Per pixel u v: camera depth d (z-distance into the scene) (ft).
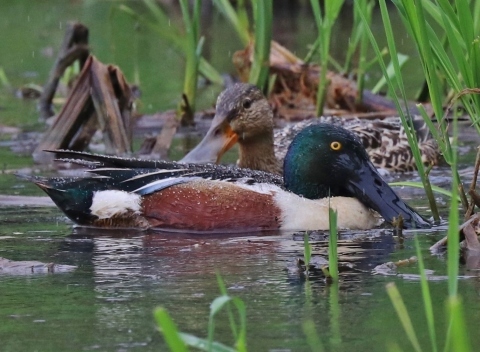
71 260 32.53
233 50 84.64
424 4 35.42
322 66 56.90
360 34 64.44
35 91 73.20
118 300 27.45
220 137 48.14
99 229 38.22
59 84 74.28
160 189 38.17
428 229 36.88
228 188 37.86
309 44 81.51
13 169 49.93
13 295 28.17
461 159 52.24
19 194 44.09
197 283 29.17
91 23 98.78
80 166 50.52
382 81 64.13
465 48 34.78
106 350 23.38
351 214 38.19
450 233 20.71
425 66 34.19
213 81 75.05
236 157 54.60
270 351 23.18
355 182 38.86
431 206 37.96
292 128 53.47
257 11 57.67
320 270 30.53
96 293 28.19
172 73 78.28
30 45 88.94
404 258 32.07
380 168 50.96
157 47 88.43
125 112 55.47
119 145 54.29
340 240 35.40
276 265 31.32
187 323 25.29
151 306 26.84
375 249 33.63
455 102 31.53
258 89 48.44
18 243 35.35
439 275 29.58
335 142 39.04
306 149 39.09
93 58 55.31
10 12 107.55
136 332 24.62
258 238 35.99
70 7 108.99
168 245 34.96
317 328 24.79
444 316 25.53
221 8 65.82
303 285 28.73
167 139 54.70
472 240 32.45
